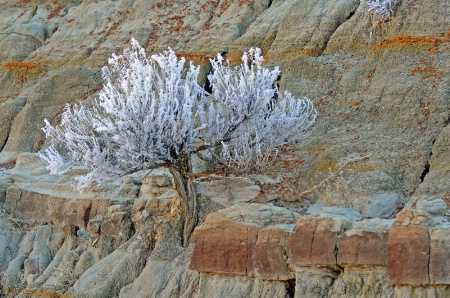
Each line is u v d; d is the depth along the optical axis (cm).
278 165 2214
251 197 2116
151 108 1956
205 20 3105
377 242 1666
